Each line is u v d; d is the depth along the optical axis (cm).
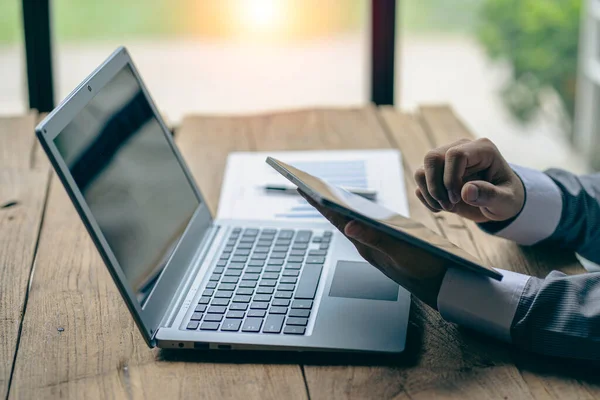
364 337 80
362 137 145
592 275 82
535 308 79
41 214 118
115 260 80
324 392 74
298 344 79
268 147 141
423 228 84
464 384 75
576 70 400
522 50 431
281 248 99
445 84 512
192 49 604
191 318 84
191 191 107
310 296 87
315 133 147
